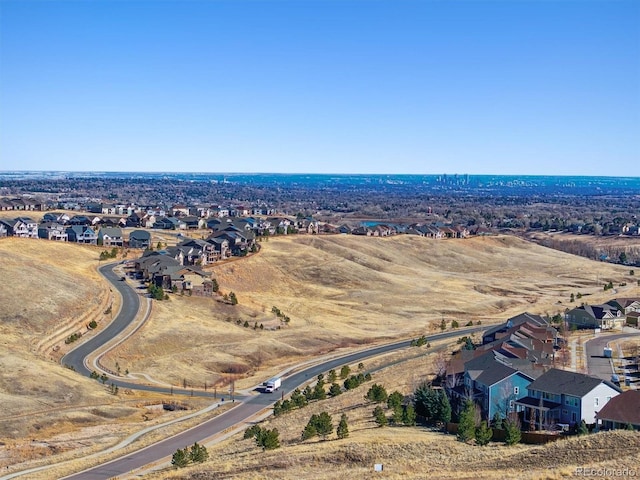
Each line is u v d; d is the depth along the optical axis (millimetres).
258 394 108500
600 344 114812
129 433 85875
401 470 58906
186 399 103875
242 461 67062
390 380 103625
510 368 83188
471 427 69562
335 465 63312
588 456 59094
